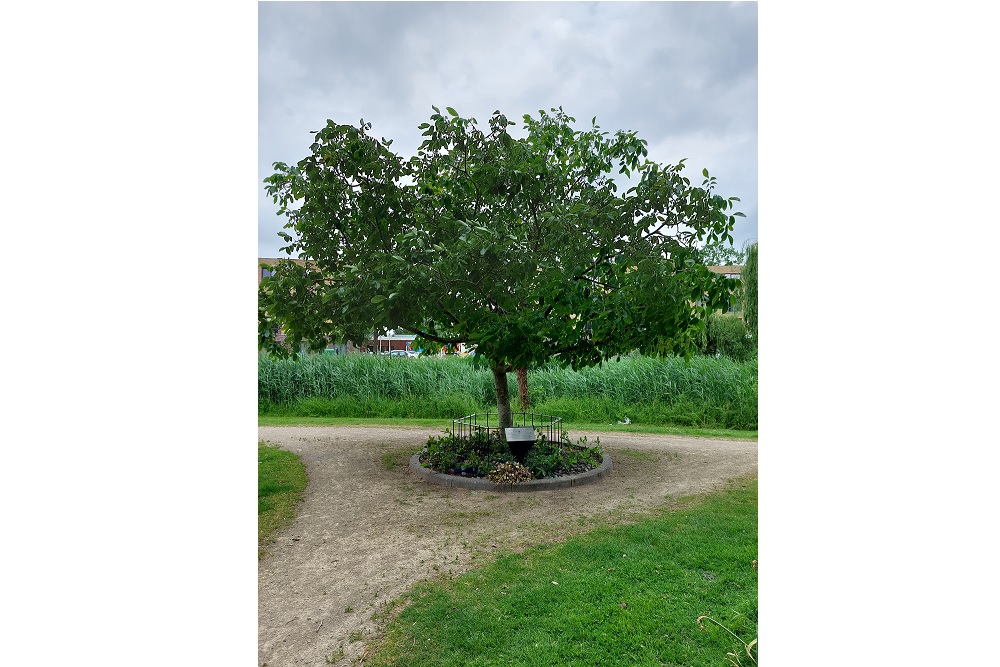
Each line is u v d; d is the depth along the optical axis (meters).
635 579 3.94
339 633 3.39
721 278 5.29
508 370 7.34
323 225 6.21
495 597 3.72
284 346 6.36
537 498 5.87
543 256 5.31
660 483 6.47
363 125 6.02
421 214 5.96
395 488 6.29
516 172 5.93
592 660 3.03
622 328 5.60
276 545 4.72
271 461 7.57
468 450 7.27
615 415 11.86
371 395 13.37
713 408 11.53
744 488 6.24
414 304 5.20
